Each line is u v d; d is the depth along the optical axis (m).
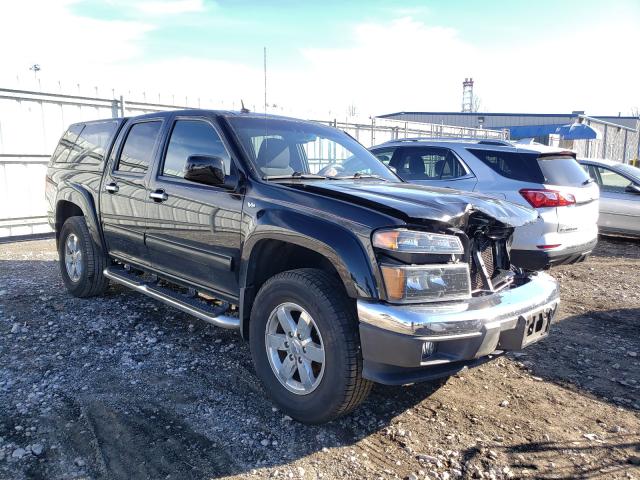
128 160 4.91
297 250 3.59
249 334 3.57
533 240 6.25
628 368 4.39
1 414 3.28
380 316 2.87
